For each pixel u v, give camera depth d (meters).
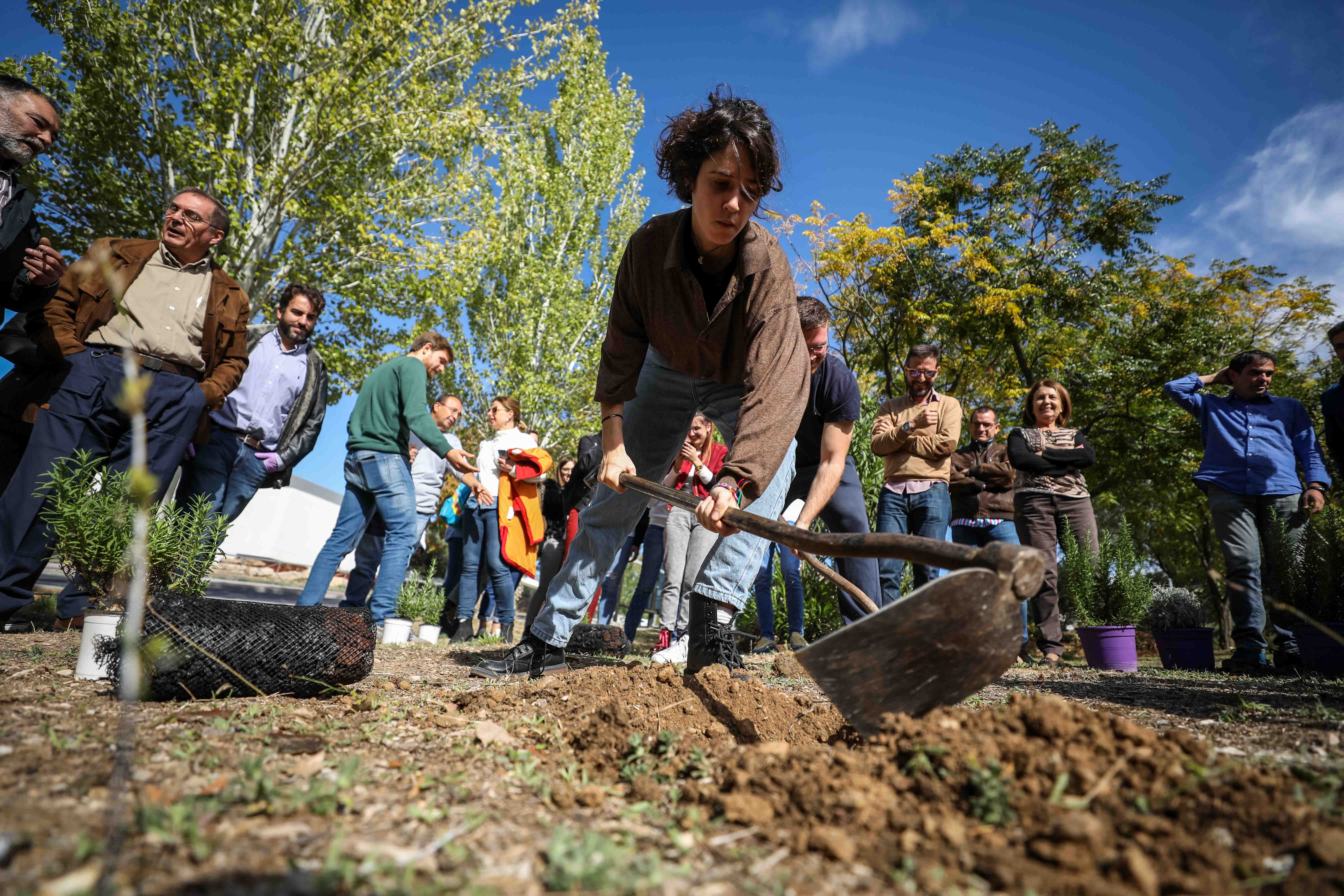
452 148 14.80
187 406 3.93
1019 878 1.06
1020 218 18.80
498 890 1.04
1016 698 1.57
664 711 2.18
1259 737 1.98
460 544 7.62
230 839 1.15
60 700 2.13
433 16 14.34
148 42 13.13
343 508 5.24
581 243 25.14
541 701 2.41
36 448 3.63
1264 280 17.64
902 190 19.02
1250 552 4.91
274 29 12.29
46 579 9.80
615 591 7.09
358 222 13.63
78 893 0.91
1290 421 5.09
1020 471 5.82
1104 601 5.34
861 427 8.21
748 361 2.63
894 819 1.26
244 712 2.10
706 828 1.31
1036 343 18.59
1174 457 17.08
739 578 3.11
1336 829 1.16
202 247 4.01
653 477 3.41
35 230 3.91
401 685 3.07
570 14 16.80
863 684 1.64
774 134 2.37
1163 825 1.18
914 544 1.73
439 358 5.62
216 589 12.24
